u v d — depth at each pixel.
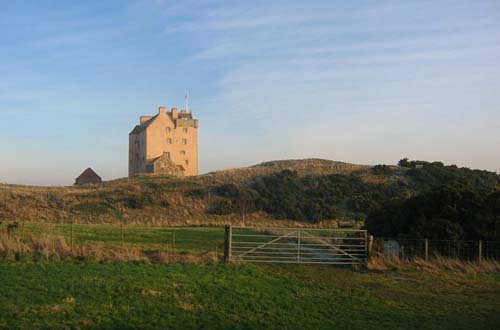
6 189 66.38
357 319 14.29
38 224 37.62
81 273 17.89
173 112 104.56
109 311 13.59
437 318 14.72
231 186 73.00
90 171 109.38
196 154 102.19
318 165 97.56
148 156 98.12
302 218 63.12
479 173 84.19
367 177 79.62
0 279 16.27
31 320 12.39
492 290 19.09
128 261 20.80
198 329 12.58
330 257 25.81
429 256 25.12
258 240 33.78
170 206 64.12
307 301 16.17
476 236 26.97
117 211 59.66
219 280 18.25
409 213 31.12
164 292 15.95
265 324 13.27
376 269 22.95
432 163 87.81
